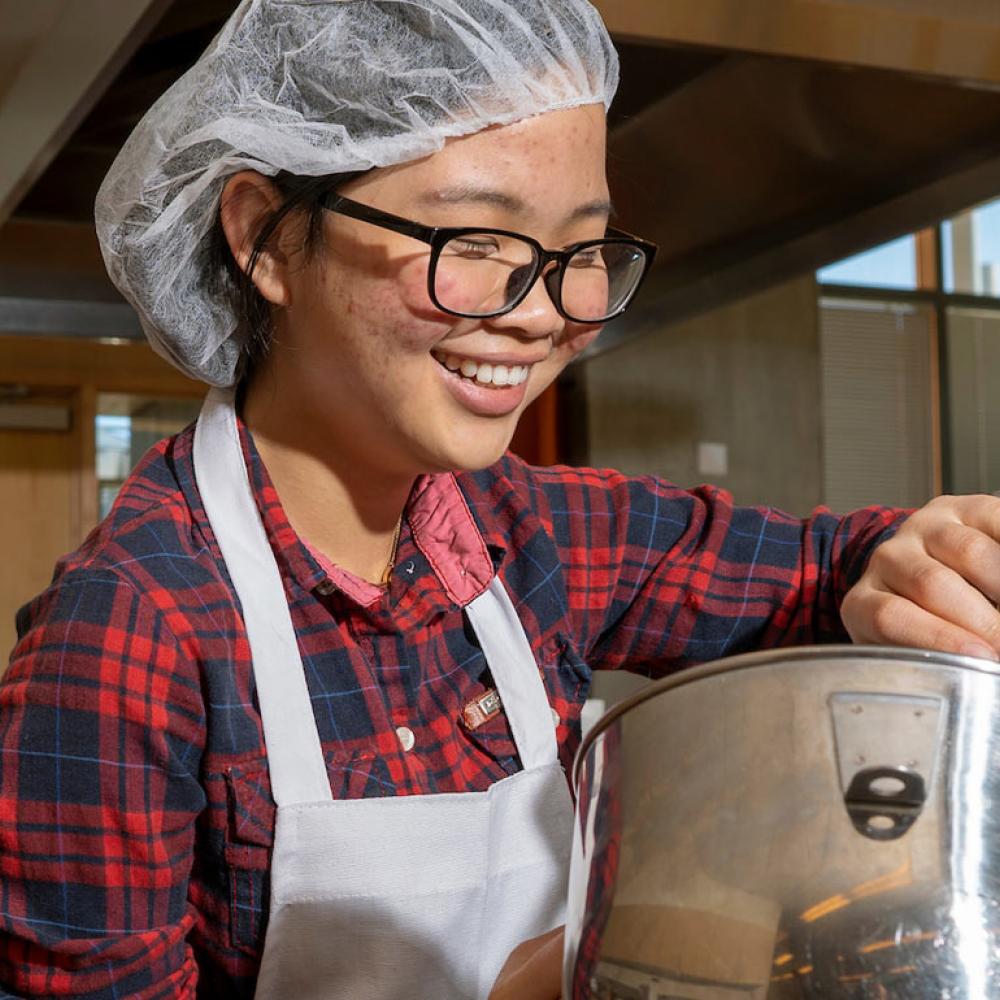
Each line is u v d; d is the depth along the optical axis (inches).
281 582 29.0
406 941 28.7
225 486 29.6
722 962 16.6
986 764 16.5
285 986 28.4
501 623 32.0
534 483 35.2
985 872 16.1
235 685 28.0
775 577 35.1
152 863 26.0
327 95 26.1
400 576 30.9
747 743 17.5
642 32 47.0
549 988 23.3
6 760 25.8
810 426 187.3
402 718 30.1
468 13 25.0
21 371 142.1
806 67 51.1
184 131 27.6
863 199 65.5
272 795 28.0
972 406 215.9
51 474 144.9
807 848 16.6
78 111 48.4
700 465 181.2
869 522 35.3
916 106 55.1
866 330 213.3
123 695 25.9
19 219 67.8
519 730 31.3
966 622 24.7
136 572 27.3
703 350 182.5
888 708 16.9
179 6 46.1
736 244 72.0
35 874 25.6
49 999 25.5
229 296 30.1
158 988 25.9
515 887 30.6
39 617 27.3
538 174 24.9
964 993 15.6
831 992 15.9
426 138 24.4
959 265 217.3
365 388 26.4
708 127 57.4
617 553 35.1
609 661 36.3
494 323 25.4
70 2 43.7
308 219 26.0
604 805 18.7
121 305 81.8
